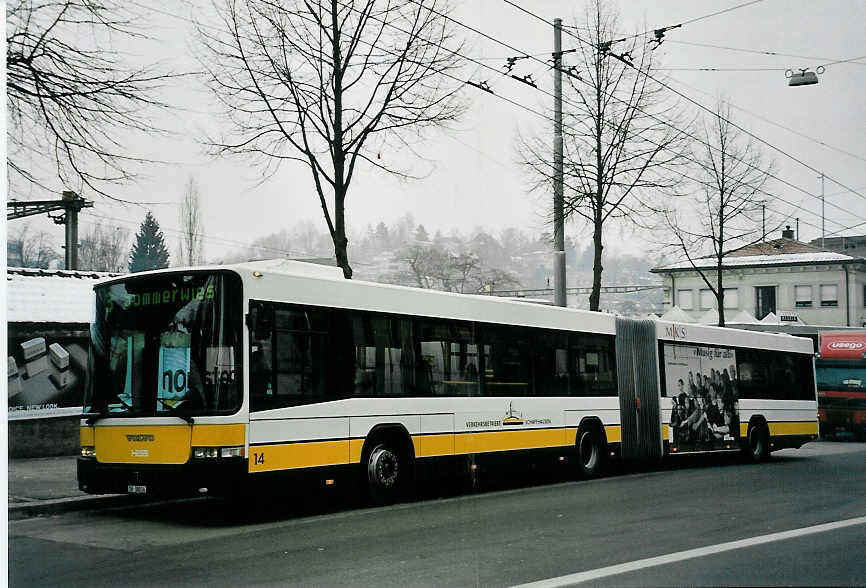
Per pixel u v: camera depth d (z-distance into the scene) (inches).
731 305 2480.3
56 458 769.6
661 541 388.5
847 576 315.6
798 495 565.9
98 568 341.1
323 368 486.9
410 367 546.6
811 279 2399.1
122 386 459.2
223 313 442.9
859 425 1336.1
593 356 709.9
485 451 596.1
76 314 814.5
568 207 923.4
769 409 895.1
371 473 515.2
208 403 434.9
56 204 581.0
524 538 397.7
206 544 393.1
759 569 327.3
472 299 603.5
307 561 347.6
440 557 352.8
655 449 757.9
